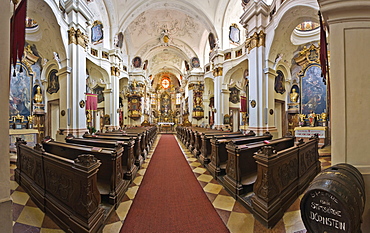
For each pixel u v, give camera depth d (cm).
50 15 573
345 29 173
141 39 1588
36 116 834
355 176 149
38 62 836
